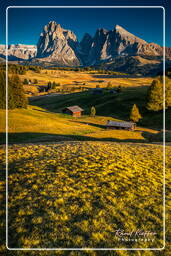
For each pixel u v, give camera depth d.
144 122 88.44
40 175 16.41
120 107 111.75
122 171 18.11
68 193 14.11
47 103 151.38
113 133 60.09
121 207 12.95
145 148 27.02
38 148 24.06
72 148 24.42
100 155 21.89
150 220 11.95
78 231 10.78
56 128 57.19
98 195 14.12
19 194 13.66
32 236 10.24
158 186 16.03
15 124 53.03
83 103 136.38
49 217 11.66
